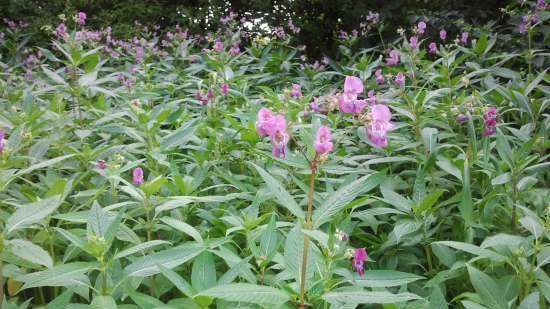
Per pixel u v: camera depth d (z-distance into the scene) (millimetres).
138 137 4133
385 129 2512
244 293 1862
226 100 6230
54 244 3029
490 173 3729
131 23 14102
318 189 3812
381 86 7062
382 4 12531
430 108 4906
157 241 2375
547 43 8125
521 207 2980
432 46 6668
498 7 11141
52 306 2184
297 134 3982
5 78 8609
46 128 4316
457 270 2996
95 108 5355
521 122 5414
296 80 8578
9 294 2854
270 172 3850
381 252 3418
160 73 9055
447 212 3670
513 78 6594
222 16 13719
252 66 8867
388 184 3875
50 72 5211
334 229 2828
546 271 3346
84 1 14172
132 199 3387
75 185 3414
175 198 2936
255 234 2879
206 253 2238
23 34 12391
